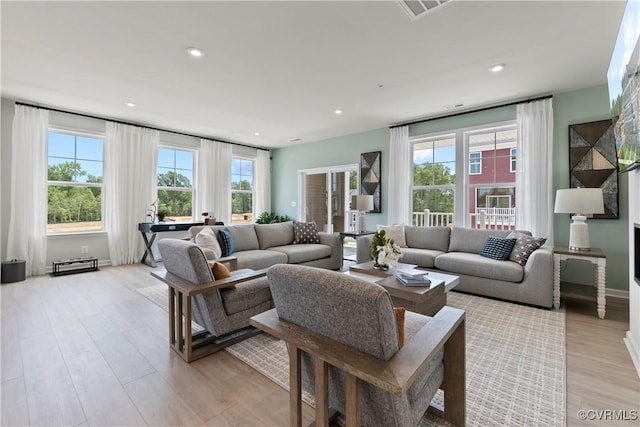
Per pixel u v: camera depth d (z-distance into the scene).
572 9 2.17
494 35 2.51
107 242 5.09
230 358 2.12
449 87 3.65
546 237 3.78
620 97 2.06
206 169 6.26
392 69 3.15
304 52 2.80
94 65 3.07
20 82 3.52
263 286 2.44
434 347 1.11
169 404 1.63
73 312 2.94
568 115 3.78
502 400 1.65
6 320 2.73
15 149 4.15
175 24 2.37
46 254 4.51
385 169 5.63
